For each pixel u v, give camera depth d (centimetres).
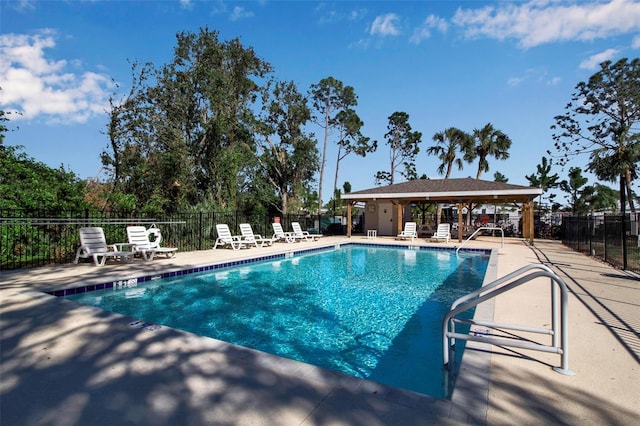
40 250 991
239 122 2384
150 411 234
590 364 314
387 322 572
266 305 672
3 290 590
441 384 339
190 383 272
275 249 1389
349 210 2189
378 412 232
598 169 2842
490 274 814
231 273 1005
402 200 2050
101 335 379
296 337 505
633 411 237
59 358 319
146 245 1030
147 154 1919
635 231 1019
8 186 1058
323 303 688
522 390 265
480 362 318
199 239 1420
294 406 239
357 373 390
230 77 2295
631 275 798
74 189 1223
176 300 703
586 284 694
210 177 2042
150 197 1750
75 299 666
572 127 3142
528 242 1764
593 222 1309
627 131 2694
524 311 498
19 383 273
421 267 1141
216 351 335
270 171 2991
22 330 393
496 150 3106
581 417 229
